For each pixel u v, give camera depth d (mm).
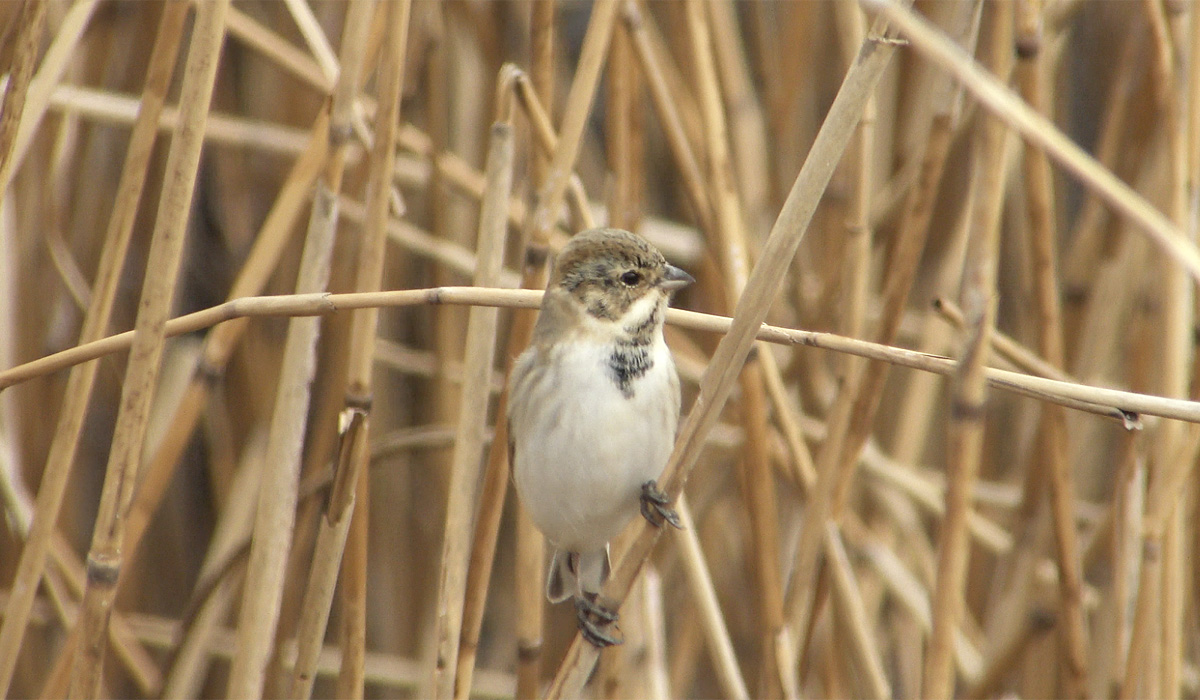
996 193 5430
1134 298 9750
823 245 9969
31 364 5750
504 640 11273
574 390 6477
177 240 5312
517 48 10539
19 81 5609
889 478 9477
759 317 5082
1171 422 6809
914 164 9414
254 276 6941
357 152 10109
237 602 10492
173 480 11125
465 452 6289
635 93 8039
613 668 7328
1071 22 10680
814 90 10586
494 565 11320
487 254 6395
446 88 10531
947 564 5879
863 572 9945
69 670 6723
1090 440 10992
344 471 6070
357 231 9742
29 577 6055
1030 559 8500
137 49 10516
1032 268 6910
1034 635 8242
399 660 10648
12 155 5691
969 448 5645
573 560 7445
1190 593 8641
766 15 10633
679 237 10484
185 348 10906
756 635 10500
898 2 4504
